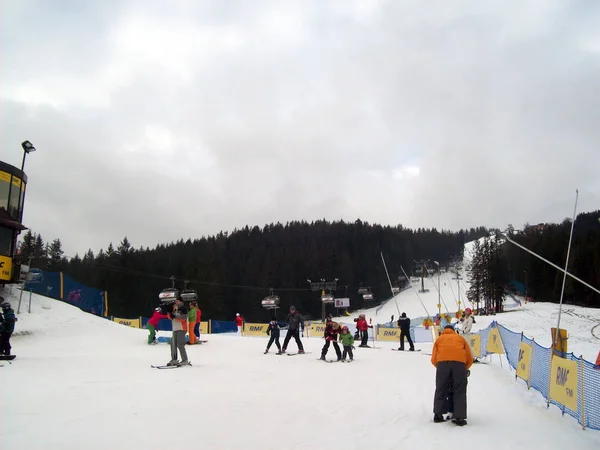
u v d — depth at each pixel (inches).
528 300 3331.7
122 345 788.6
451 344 320.5
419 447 252.8
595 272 2726.4
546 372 398.3
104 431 243.3
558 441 274.2
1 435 225.3
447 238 5728.3
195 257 3612.2
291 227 5270.7
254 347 853.8
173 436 242.8
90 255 3939.5
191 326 841.5
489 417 336.2
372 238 5044.3
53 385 364.5
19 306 832.9
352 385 456.4
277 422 288.4
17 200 868.6
